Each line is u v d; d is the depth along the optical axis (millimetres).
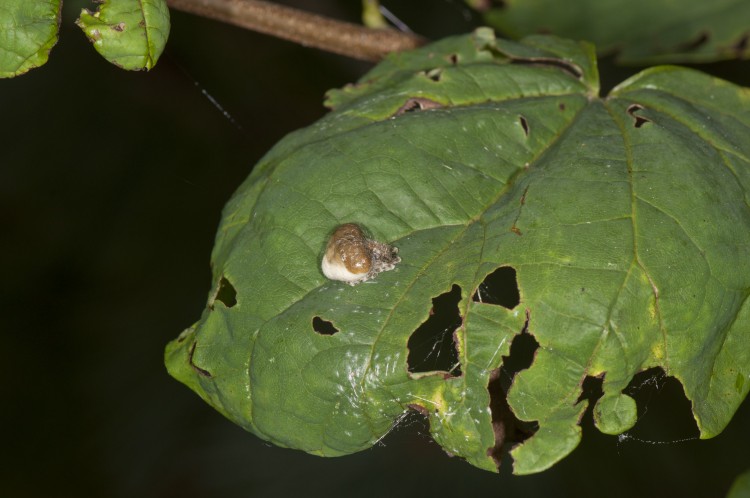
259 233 469
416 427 476
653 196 461
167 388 562
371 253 461
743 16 537
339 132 480
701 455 533
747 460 532
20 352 566
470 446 455
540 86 488
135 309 568
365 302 460
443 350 494
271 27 525
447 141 474
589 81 489
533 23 548
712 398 460
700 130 479
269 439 465
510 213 464
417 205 468
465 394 455
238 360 463
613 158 468
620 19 543
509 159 475
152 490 555
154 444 558
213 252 474
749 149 480
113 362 564
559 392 453
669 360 455
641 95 486
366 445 462
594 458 534
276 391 460
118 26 458
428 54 500
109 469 557
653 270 455
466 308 456
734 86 489
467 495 535
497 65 490
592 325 452
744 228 463
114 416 561
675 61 542
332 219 467
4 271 570
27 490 559
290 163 474
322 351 458
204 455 555
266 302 463
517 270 456
